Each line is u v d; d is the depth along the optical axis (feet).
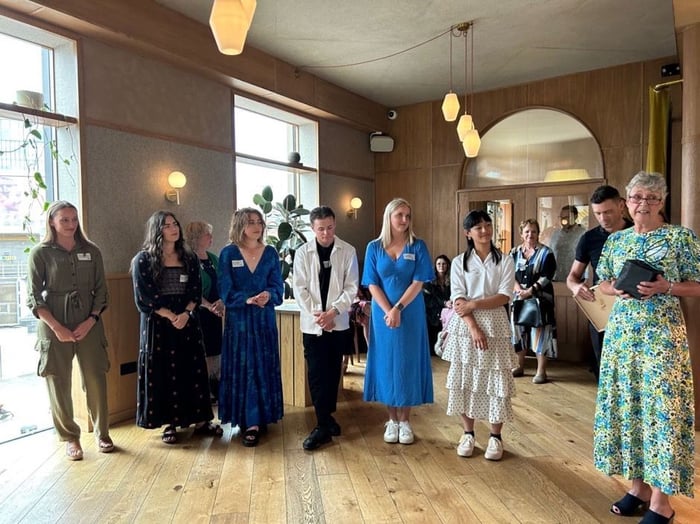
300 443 10.04
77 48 11.17
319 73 18.11
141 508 7.49
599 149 18.04
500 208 20.15
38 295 8.86
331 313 9.68
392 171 22.79
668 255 6.46
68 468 8.92
